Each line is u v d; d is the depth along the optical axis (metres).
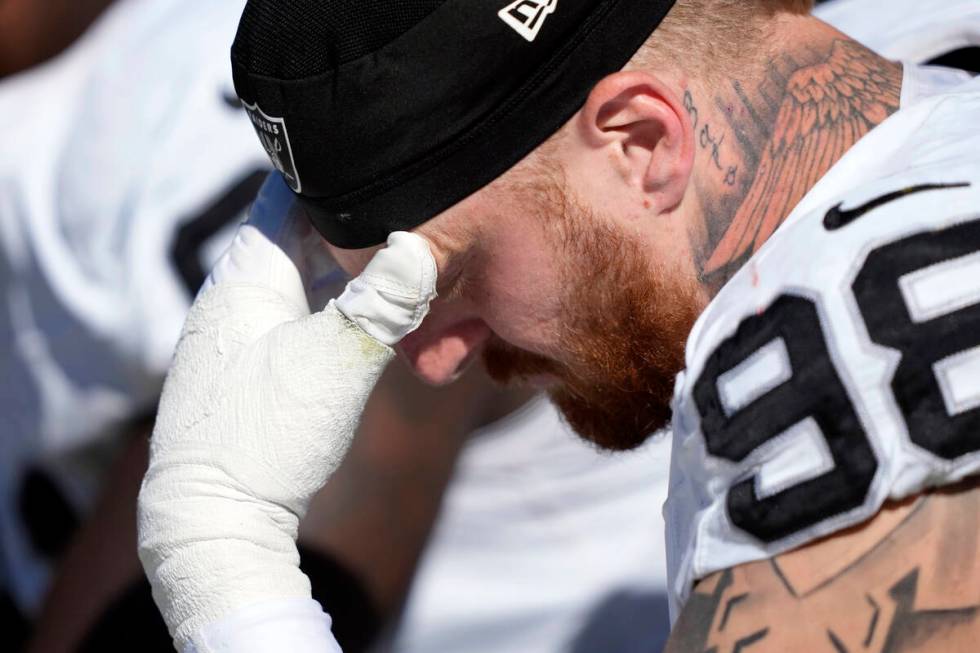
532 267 3.54
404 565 5.39
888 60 3.71
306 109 3.37
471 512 6.09
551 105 3.37
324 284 4.01
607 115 3.42
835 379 2.79
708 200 3.48
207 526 3.38
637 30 3.38
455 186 3.42
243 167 5.69
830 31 3.67
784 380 2.85
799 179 3.45
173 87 5.86
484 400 5.57
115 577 5.44
